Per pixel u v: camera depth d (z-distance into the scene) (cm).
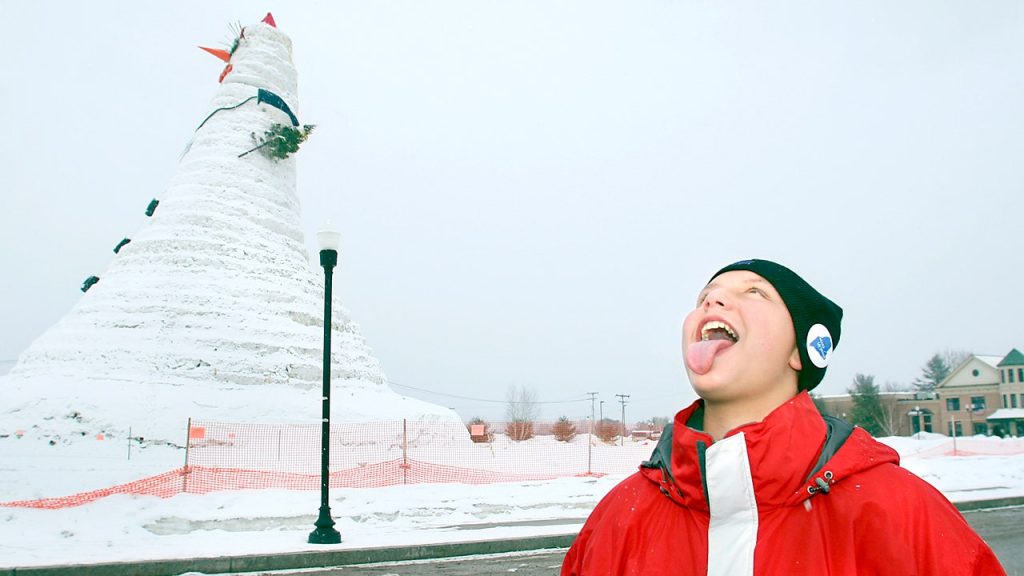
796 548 172
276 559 1012
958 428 6269
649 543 197
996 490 1923
